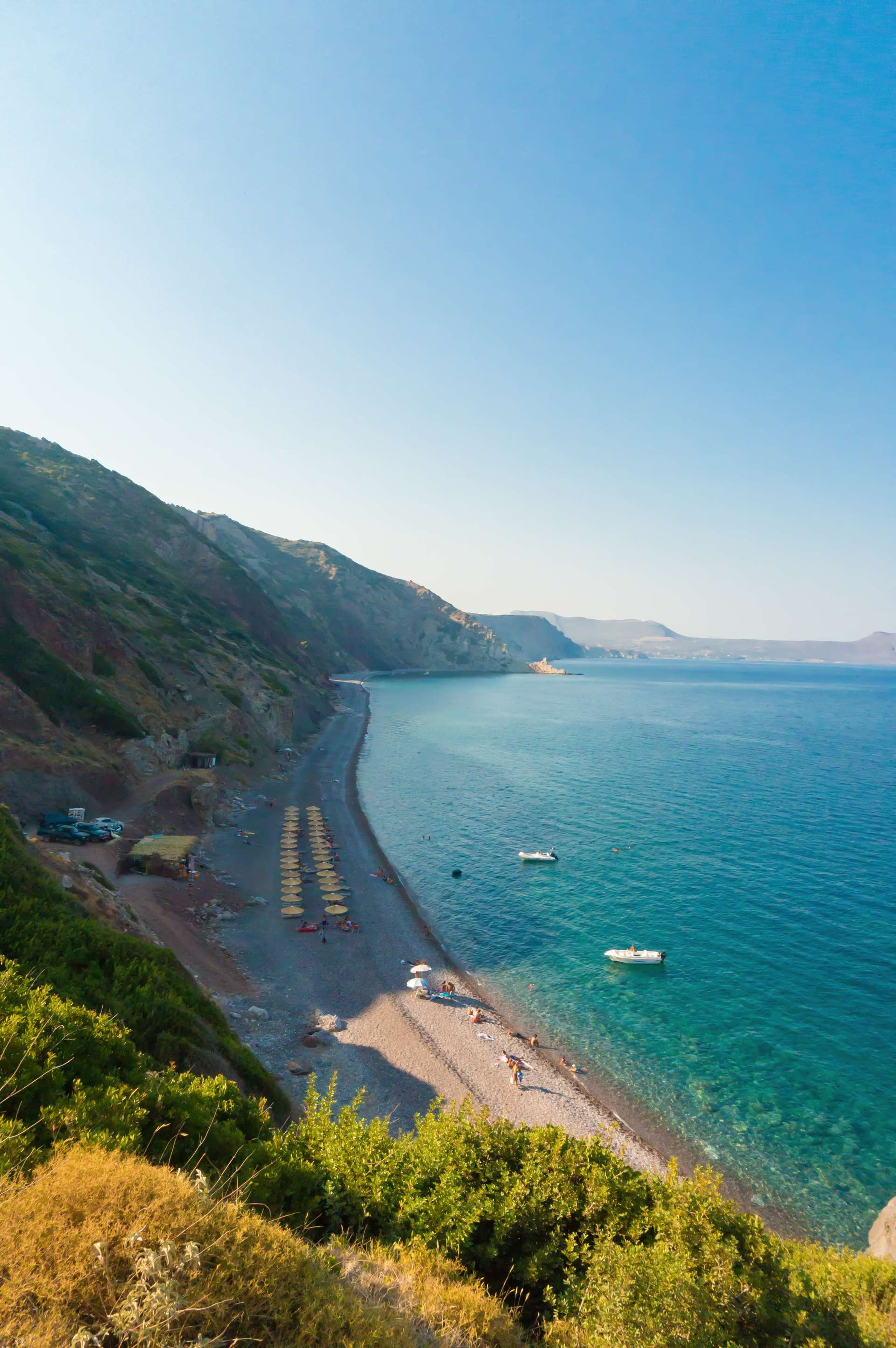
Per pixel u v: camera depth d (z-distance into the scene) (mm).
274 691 99750
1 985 13602
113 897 32219
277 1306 6297
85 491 125125
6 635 58312
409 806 81000
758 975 41531
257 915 44531
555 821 75875
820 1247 17078
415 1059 31047
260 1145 12383
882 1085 31578
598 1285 10344
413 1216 12031
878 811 81125
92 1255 5672
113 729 59156
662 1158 26781
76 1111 9898
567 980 40781
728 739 142750
